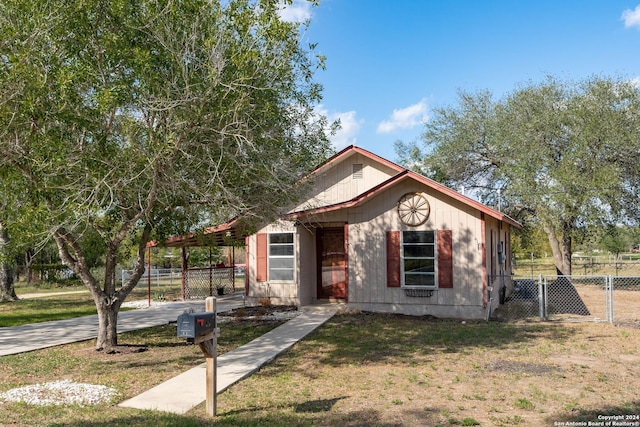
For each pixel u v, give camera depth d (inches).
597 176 806.5
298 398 251.0
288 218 552.4
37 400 244.7
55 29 299.3
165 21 299.6
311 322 497.4
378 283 564.7
